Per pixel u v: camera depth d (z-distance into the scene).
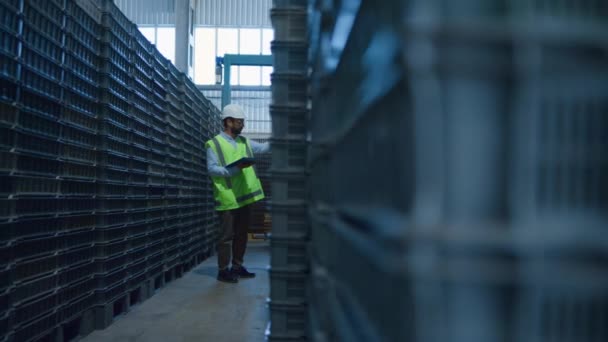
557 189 0.56
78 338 3.21
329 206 1.50
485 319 0.54
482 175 0.56
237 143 5.29
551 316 0.55
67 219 3.00
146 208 4.43
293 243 2.17
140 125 4.36
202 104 7.30
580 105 0.56
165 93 5.17
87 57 3.27
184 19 12.08
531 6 0.56
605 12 0.57
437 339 0.54
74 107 3.08
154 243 4.66
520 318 0.53
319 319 1.53
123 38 3.86
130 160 4.04
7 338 2.31
